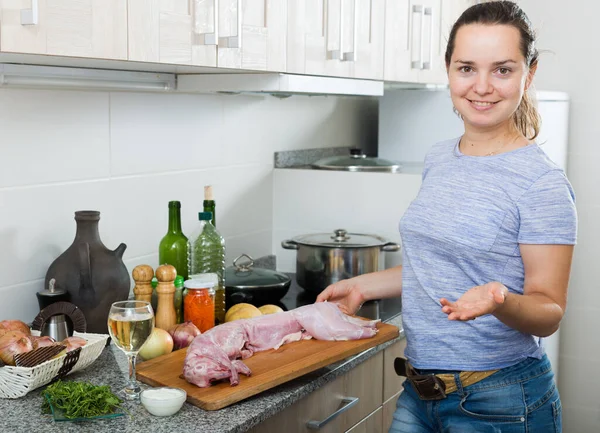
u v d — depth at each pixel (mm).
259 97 2789
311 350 1822
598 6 3383
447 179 1584
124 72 2006
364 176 2764
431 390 1591
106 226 2180
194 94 2469
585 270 3498
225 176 2654
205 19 1758
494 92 1494
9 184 1883
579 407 3580
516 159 1524
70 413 1450
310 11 2156
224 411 1531
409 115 3178
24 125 1903
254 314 2082
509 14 1490
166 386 1599
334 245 2441
